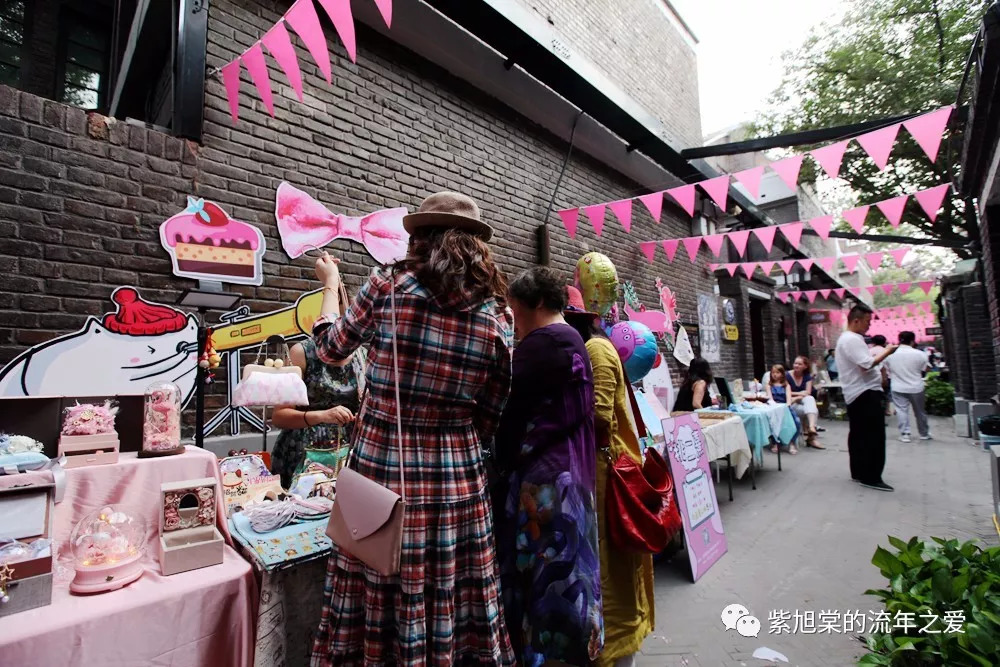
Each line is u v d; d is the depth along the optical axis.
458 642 1.32
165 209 2.89
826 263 8.53
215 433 3.03
